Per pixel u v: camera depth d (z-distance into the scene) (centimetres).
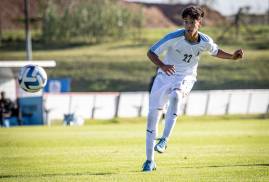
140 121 7700
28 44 10606
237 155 3042
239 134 4688
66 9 18462
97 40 17875
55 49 16925
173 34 2356
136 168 2564
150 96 2423
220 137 4369
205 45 2375
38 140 4272
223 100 8475
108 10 18650
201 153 3158
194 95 8219
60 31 18000
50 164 2795
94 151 3356
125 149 3450
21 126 6712
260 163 2697
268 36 17488
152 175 2277
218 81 13700
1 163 2870
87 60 15538
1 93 7131
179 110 2364
